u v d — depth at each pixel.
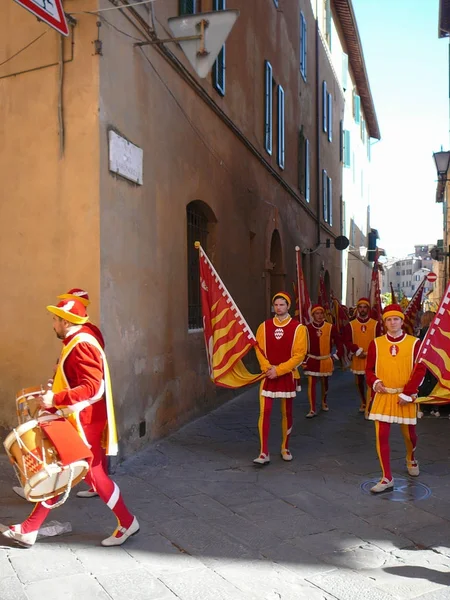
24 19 6.39
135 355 6.84
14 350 6.39
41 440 3.86
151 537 4.50
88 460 3.95
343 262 27.94
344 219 27.86
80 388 3.97
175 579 3.83
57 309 4.17
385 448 5.76
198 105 9.09
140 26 7.05
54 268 6.23
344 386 13.47
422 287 10.62
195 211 9.52
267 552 4.30
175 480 5.95
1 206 6.43
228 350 6.99
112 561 4.05
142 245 7.07
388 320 5.82
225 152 10.51
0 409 6.43
